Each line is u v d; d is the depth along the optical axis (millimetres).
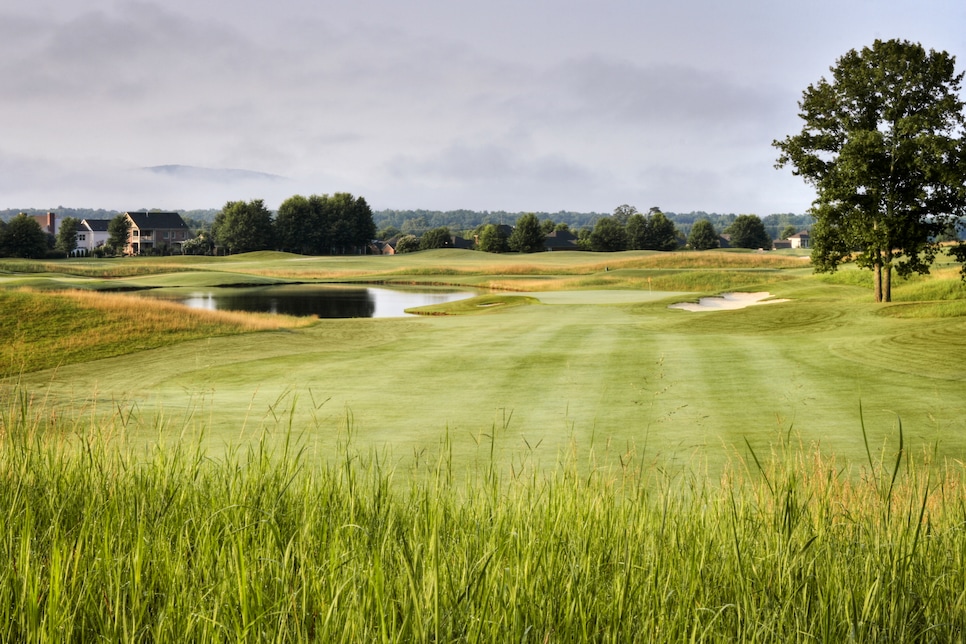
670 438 9617
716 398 12266
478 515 3713
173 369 19234
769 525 3580
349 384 15742
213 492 3732
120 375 18500
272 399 13891
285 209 152375
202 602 2512
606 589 2848
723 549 3312
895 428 9656
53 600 2373
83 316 25500
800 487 4719
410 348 21906
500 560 2822
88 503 3406
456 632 2449
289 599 2512
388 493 3867
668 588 2875
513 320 30922
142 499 3387
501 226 164500
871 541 3424
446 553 2891
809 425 10023
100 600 2578
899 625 2732
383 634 2268
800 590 2898
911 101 32312
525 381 15188
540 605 2621
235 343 23641
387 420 11414
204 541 2918
